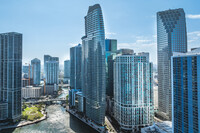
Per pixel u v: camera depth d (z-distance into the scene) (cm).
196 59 14125
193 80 14438
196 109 14062
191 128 14638
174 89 17138
